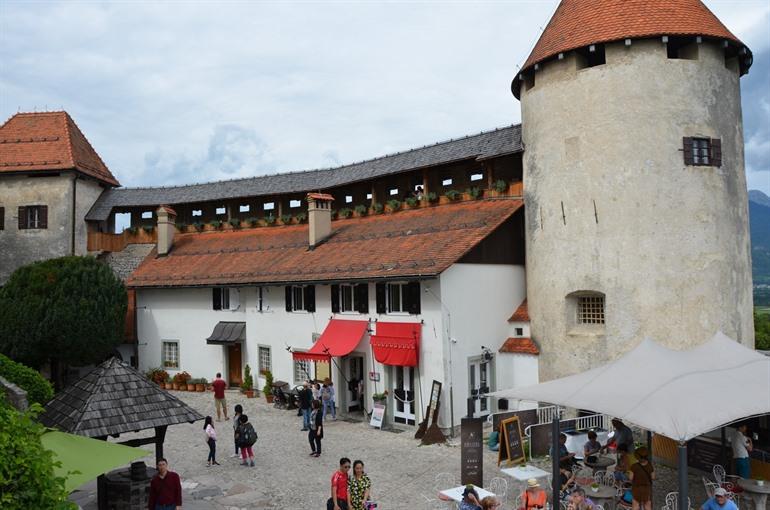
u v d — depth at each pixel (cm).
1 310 3017
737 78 2319
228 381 3269
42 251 3672
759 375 1373
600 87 2195
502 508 1445
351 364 2622
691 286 2106
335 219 3369
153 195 3956
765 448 1727
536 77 2383
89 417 1283
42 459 603
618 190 2153
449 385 2198
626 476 1470
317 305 2745
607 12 2223
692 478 1659
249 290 3122
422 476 1723
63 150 3734
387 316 2405
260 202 3812
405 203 3006
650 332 2097
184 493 1600
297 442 2128
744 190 2309
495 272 2433
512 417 1838
